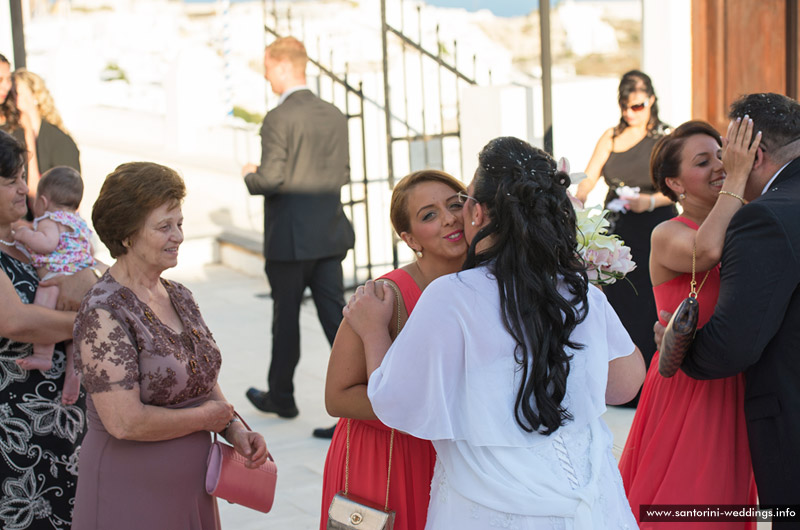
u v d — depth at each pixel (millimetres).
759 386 2715
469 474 2184
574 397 2197
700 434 2934
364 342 2428
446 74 9719
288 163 5012
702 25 6898
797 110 2760
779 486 2695
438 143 8500
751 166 2783
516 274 2119
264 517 4008
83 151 12867
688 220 3123
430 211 2555
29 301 2965
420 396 2162
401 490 2602
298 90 5117
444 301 2148
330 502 2723
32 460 2924
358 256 8391
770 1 6582
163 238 2521
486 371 2133
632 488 3080
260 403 5328
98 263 3225
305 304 7867
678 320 2758
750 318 2596
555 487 2123
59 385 2971
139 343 2477
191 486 2574
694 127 3139
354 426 2672
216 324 7250
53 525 2982
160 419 2447
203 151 12047
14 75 5227
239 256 8938
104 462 2498
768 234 2586
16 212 2930
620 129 5270
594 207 2654
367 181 7602
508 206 2123
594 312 2254
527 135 6871
